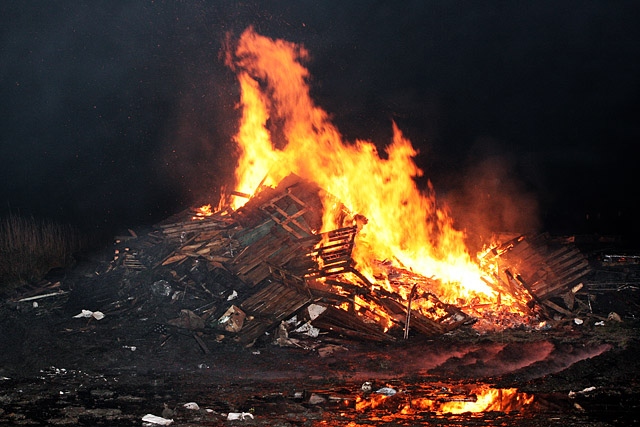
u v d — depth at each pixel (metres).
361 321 11.11
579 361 9.27
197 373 8.94
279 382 8.48
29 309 12.27
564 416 6.86
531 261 13.06
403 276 13.68
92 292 12.63
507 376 8.80
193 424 6.60
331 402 7.53
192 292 12.25
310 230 13.21
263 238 13.00
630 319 12.23
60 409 7.08
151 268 12.92
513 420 6.72
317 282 11.99
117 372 8.91
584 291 12.95
